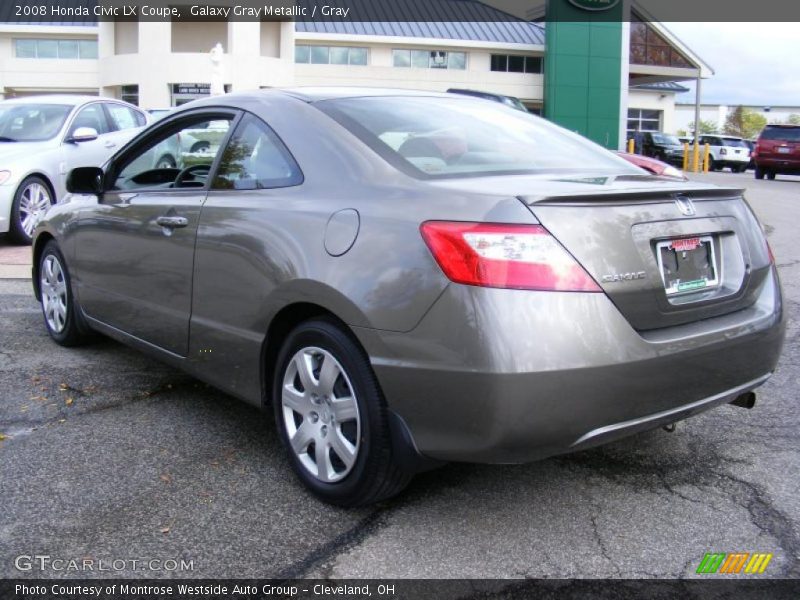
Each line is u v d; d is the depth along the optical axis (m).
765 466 3.30
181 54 36.38
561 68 40.78
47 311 5.05
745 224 3.06
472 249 2.38
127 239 3.94
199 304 3.42
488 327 2.33
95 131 9.44
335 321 2.80
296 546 2.64
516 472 3.24
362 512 2.88
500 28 44.12
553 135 3.65
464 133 3.30
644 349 2.49
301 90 3.51
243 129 3.47
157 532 2.71
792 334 5.39
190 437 3.57
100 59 38.59
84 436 3.56
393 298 2.53
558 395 2.36
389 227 2.61
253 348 3.13
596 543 2.69
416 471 2.70
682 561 2.58
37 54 40.28
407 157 2.93
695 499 3.01
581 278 2.41
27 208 8.82
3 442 3.47
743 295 2.96
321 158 3.04
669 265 2.69
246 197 3.24
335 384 2.82
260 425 3.74
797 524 2.82
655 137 37.69
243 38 37.19
